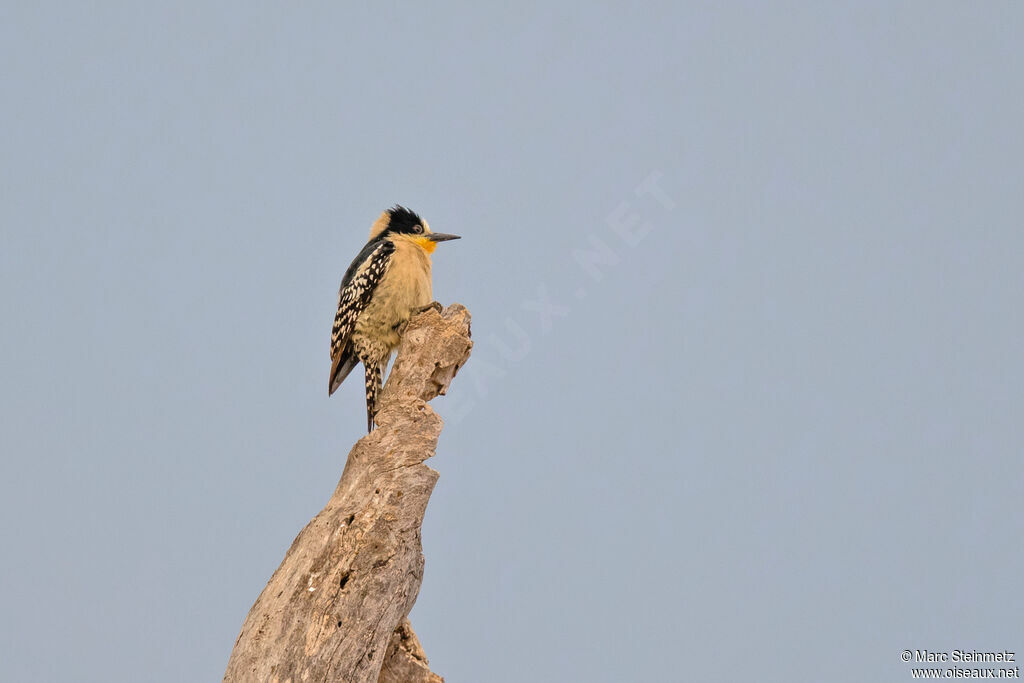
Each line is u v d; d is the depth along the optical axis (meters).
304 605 11.05
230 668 10.87
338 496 11.84
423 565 12.20
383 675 12.12
